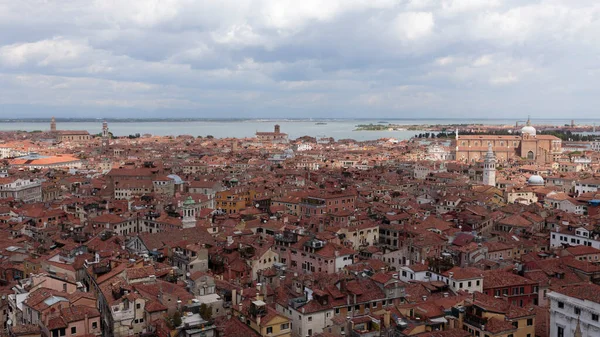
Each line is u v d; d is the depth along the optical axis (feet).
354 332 370.12
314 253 566.77
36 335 340.18
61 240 625.41
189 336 344.69
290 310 415.44
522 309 383.86
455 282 440.86
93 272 460.14
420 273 478.18
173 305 384.27
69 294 388.57
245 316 390.42
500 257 605.31
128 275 433.89
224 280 499.92
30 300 371.35
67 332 343.26
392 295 433.48
